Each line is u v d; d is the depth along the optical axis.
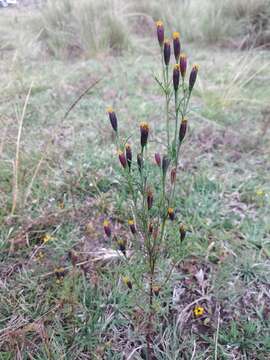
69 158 0.48
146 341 0.27
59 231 0.37
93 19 0.93
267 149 0.51
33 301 0.30
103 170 0.46
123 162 0.20
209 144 0.52
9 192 0.41
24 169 0.43
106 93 0.66
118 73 0.75
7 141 0.45
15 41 0.86
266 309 0.30
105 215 0.39
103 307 0.30
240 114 0.60
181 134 0.20
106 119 0.57
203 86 0.68
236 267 0.33
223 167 0.48
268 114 0.58
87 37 0.89
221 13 1.00
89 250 0.35
